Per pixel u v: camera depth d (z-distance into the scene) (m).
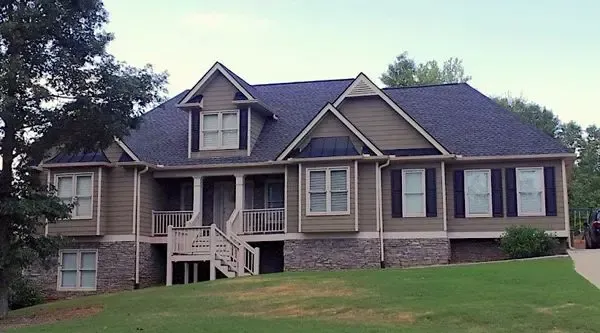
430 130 29.14
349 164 26.61
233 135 29.08
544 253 25.16
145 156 28.86
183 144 30.33
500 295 16.14
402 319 14.60
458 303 15.58
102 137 19.58
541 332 13.03
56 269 27.97
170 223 28.77
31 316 18.33
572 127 65.81
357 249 26.44
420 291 17.16
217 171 28.64
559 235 26.36
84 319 16.52
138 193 28.00
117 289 27.41
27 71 18.22
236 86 29.17
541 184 26.84
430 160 26.86
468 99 31.22
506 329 13.31
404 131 27.48
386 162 26.83
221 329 13.95
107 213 27.95
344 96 28.11
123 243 27.67
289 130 29.95
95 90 19.02
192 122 29.48
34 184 19.19
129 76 19.27
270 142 29.38
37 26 18.14
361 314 15.34
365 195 26.73
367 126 27.83
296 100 32.44
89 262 27.94
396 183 27.03
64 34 19.09
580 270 19.62
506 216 26.92
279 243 28.36
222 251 25.81
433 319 14.40
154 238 28.62
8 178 18.84
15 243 18.67
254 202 30.05
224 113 29.27
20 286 24.62
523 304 15.12
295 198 27.25
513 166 27.16
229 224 26.47
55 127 19.09
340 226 26.34
